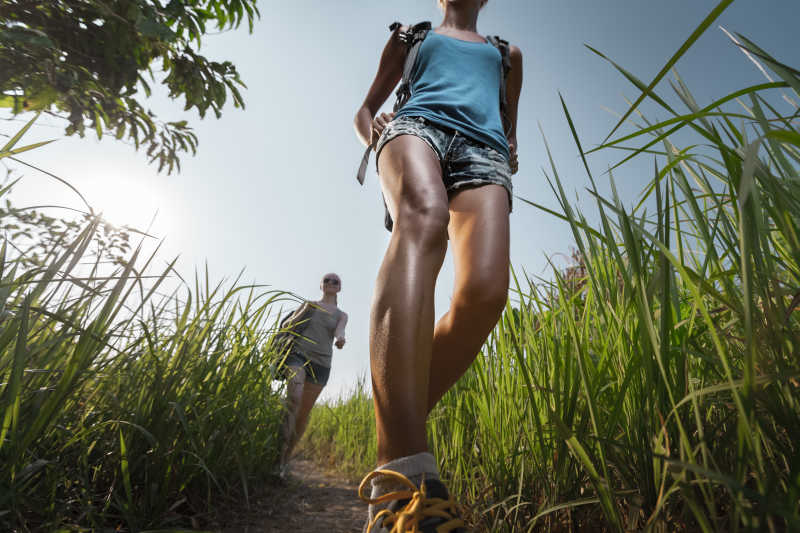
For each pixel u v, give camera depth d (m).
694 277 0.64
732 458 0.78
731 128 0.65
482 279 1.09
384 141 1.30
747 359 0.42
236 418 1.93
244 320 2.19
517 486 1.26
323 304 4.11
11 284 0.90
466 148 1.30
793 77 0.51
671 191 0.95
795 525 0.40
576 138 0.78
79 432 1.20
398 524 0.73
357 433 4.08
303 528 1.71
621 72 0.63
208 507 1.59
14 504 0.90
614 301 1.08
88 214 1.00
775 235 0.87
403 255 0.99
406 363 0.87
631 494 0.82
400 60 1.75
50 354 1.07
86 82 3.81
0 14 3.88
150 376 1.47
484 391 1.54
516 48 1.81
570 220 0.91
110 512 1.27
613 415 0.89
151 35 4.04
